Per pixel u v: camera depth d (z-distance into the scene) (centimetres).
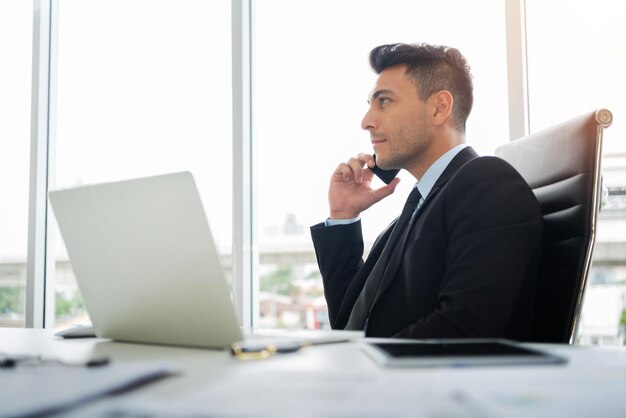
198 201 81
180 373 63
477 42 203
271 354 77
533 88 197
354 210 174
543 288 127
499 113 199
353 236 172
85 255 97
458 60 158
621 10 191
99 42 251
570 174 128
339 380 57
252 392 52
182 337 90
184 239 84
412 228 134
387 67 158
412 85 155
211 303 85
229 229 222
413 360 65
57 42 259
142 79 242
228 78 227
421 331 109
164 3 242
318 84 221
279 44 229
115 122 245
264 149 228
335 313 165
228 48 229
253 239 227
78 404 48
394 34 213
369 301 139
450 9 207
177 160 232
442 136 155
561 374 59
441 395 49
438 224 128
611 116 126
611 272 183
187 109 233
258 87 231
